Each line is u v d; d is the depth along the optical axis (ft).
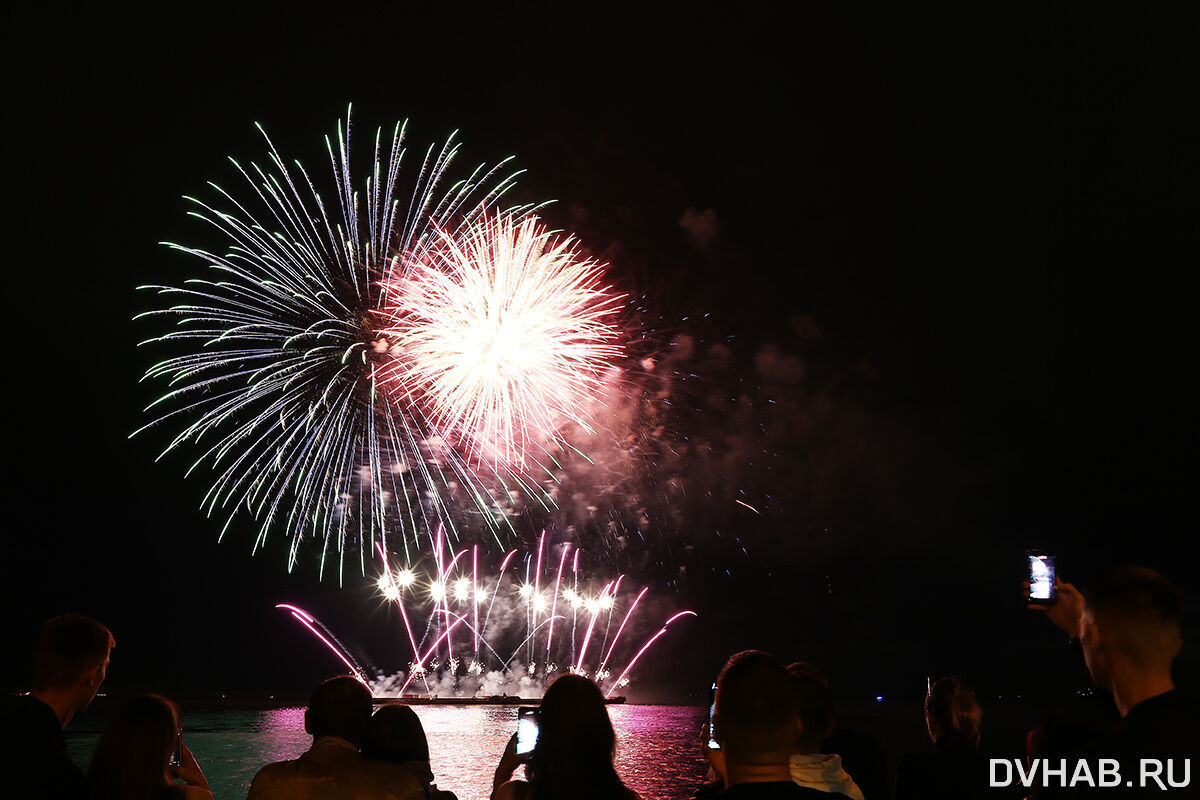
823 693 18.01
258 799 19.33
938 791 20.56
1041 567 15.81
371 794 19.07
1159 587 12.66
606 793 16.01
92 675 17.48
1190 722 11.97
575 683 16.70
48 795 15.76
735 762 12.40
